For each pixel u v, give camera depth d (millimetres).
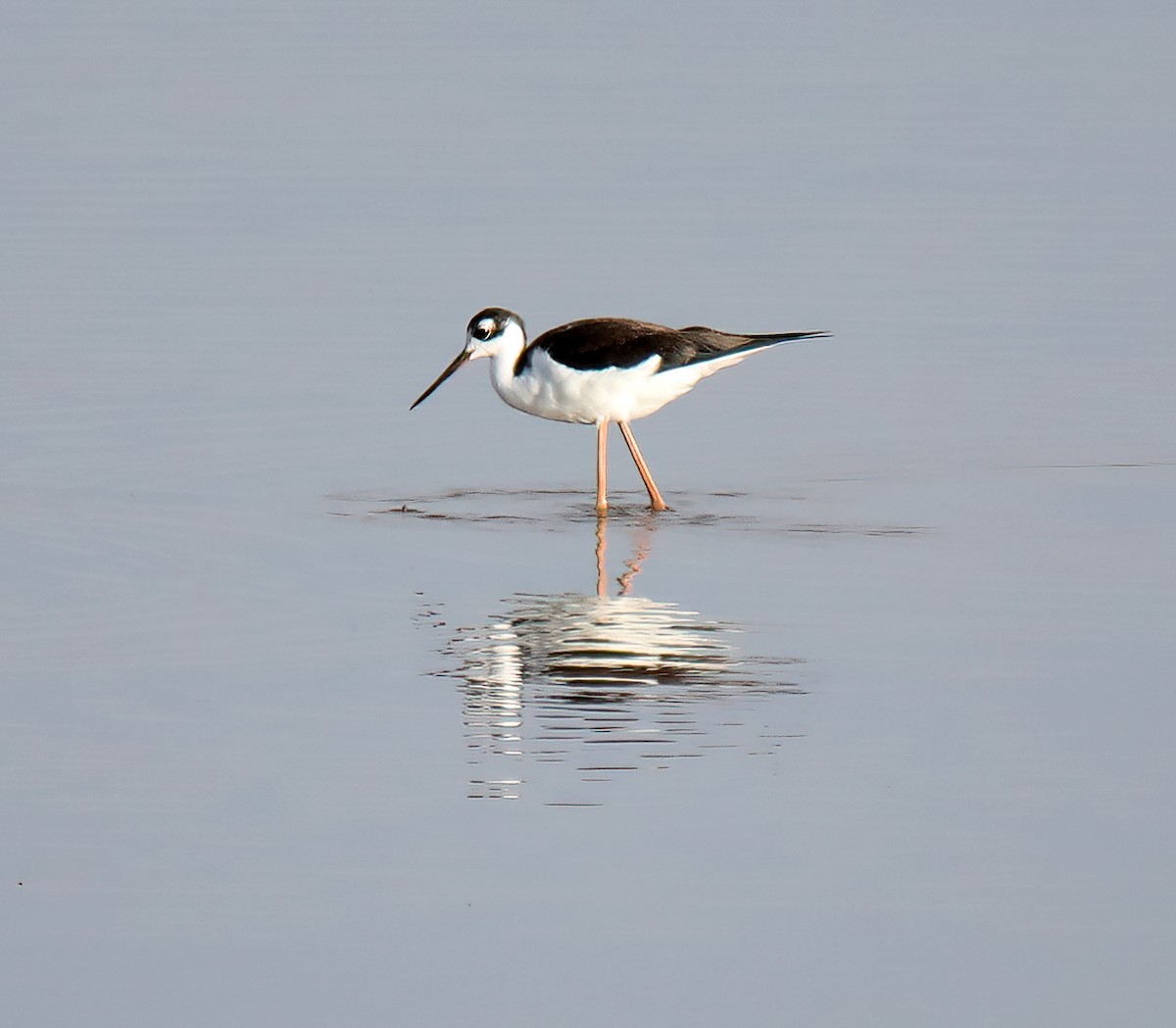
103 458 16938
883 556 14367
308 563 14156
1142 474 16625
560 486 16469
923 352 20609
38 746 10766
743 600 13297
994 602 13242
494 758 10570
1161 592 13438
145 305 22172
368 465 16984
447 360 20312
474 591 13500
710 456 17453
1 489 15984
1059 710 11250
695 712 11195
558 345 15844
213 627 12703
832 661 12055
